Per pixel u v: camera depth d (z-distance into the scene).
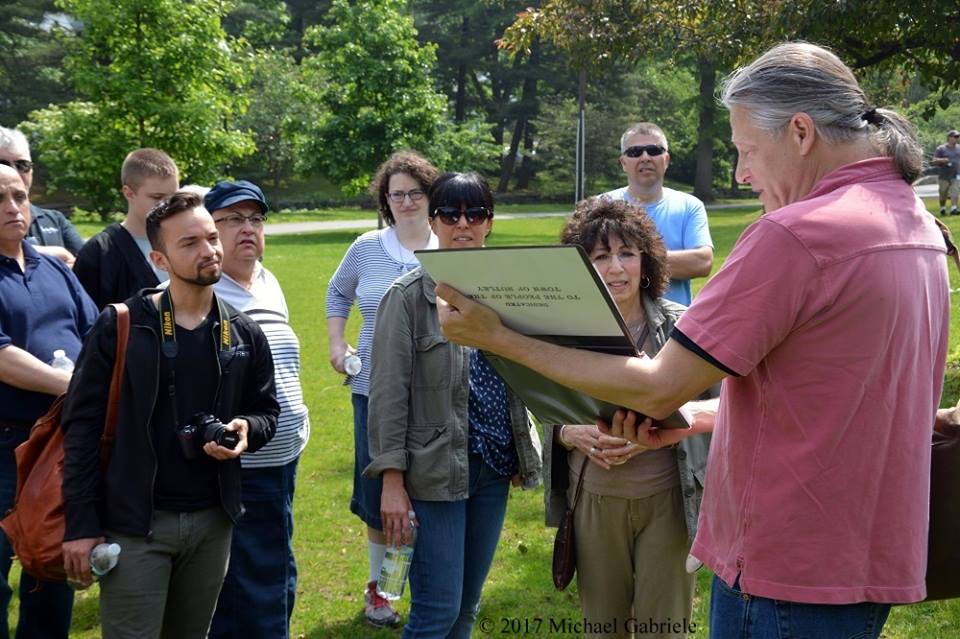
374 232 5.17
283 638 4.07
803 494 2.09
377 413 3.49
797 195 2.23
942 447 2.41
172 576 3.47
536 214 46.59
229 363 3.44
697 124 52.88
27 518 3.31
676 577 3.33
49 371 3.86
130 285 4.64
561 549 3.43
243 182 4.21
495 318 2.32
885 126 2.21
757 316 2.05
